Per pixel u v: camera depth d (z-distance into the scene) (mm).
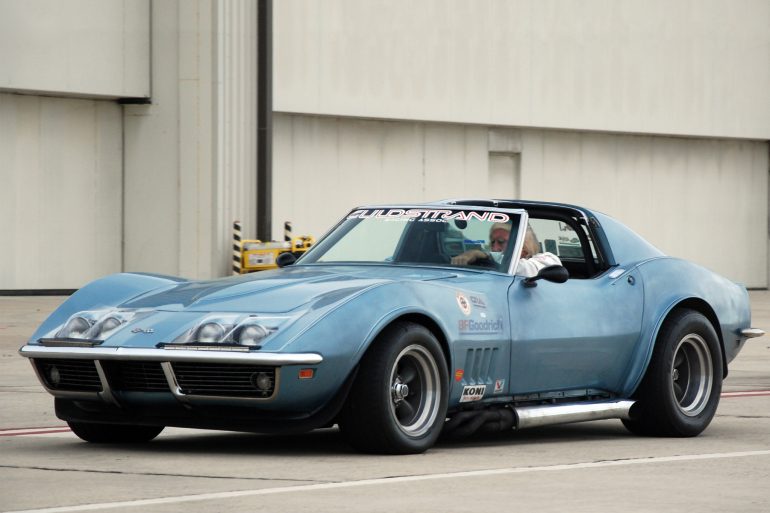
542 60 52562
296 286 10961
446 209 12562
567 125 53344
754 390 17906
